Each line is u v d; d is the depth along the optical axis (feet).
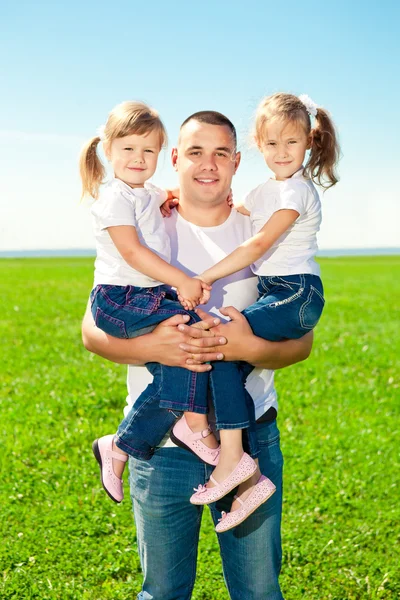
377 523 18.43
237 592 10.77
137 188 11.12
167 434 10.51
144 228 10.85
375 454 23.08
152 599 10.84
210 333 10.11
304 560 16.51
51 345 39.75
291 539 17.44
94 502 18.97
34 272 101.19
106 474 11.47
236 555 10.61
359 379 33.91
